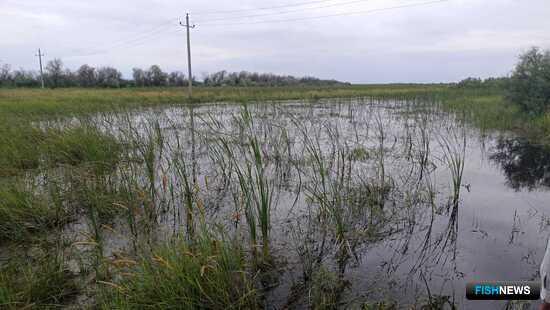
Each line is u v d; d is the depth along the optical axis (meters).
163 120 11.73
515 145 8.69
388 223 4.35
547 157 7.52
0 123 8.51
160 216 4.59
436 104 16.77
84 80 59.44
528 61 11.41
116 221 4.33
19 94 27.62
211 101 22.00
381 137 9.53
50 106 14.34
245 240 3.83
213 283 2.63
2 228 3.78
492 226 4.25
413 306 2.79
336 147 8.36
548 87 10.59
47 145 6.71
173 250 2.91
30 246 3.67
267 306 2.81
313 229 4.20
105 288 2.84
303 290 3.03
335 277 3.18
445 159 7.40
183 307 2.49
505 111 12.14
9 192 4.23
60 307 2.74
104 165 5.88
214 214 4.63
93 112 11.48
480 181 6.01
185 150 8.05
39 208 4.14
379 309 2.74
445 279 3.18
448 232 4.12
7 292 2.59
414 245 3.84
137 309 2.46
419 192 5.27
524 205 4.90
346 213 4.46
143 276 2.65
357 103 20.94
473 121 11.71
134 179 5.13
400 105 19.30
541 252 3.62
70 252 3.45
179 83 63.84
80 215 4.47
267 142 8.55
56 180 5.17
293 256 3.61
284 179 6.08
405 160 7.25
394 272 3.31
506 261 3.45
